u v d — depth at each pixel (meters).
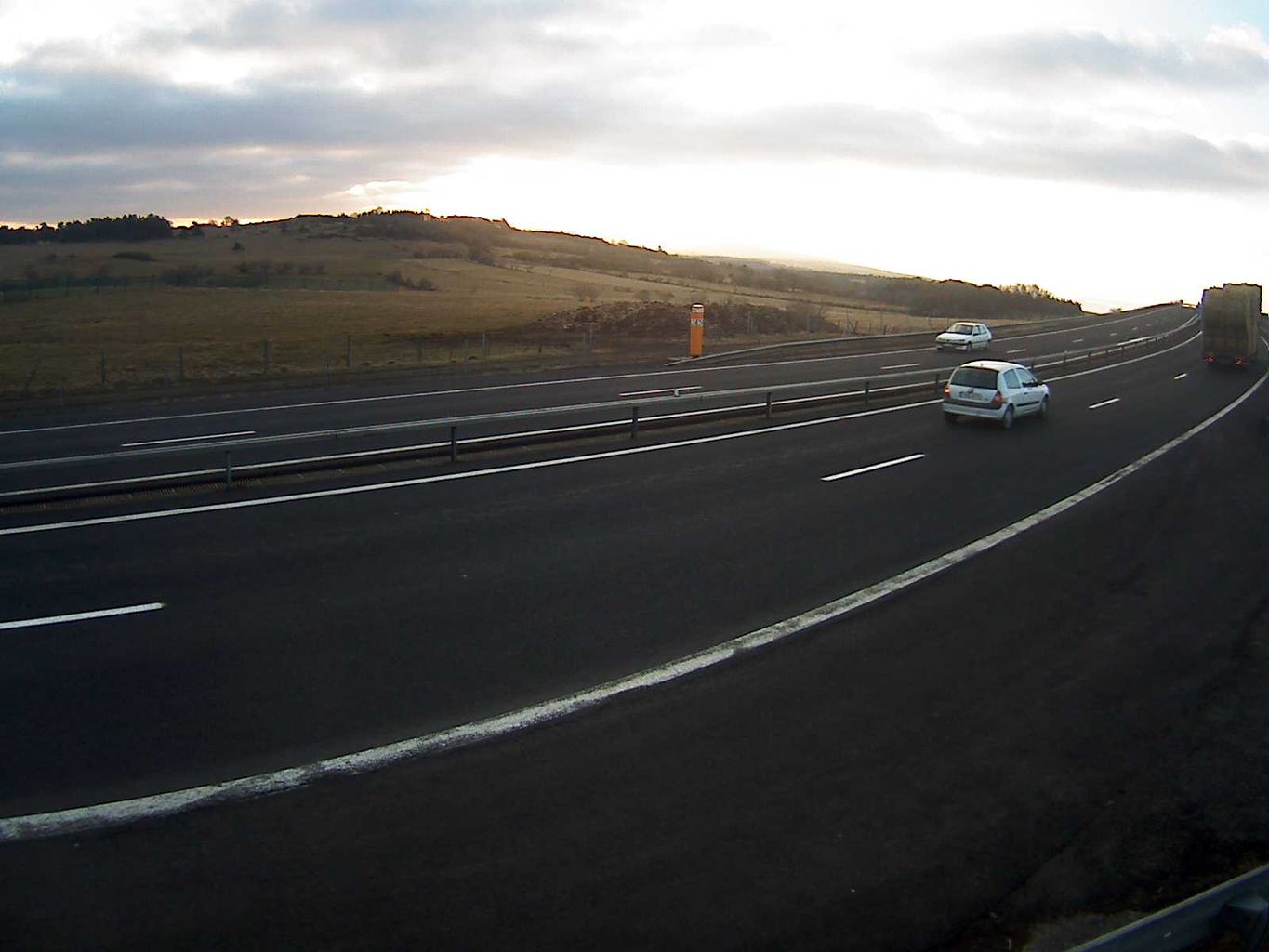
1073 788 6.99
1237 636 10.51
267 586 11.21
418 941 5.02
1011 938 5.31
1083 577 12.54
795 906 5.45
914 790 6.83
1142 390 37.56
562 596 11.09
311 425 24.05
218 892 5.40
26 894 5.36
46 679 8.42
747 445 21.94
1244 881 4.66
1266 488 19.47
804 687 8.62
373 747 7.25
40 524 14.02
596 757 7.16
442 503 15.62
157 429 23.58
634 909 5.34
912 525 15.02
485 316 58.69
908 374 32.47
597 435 22.41
